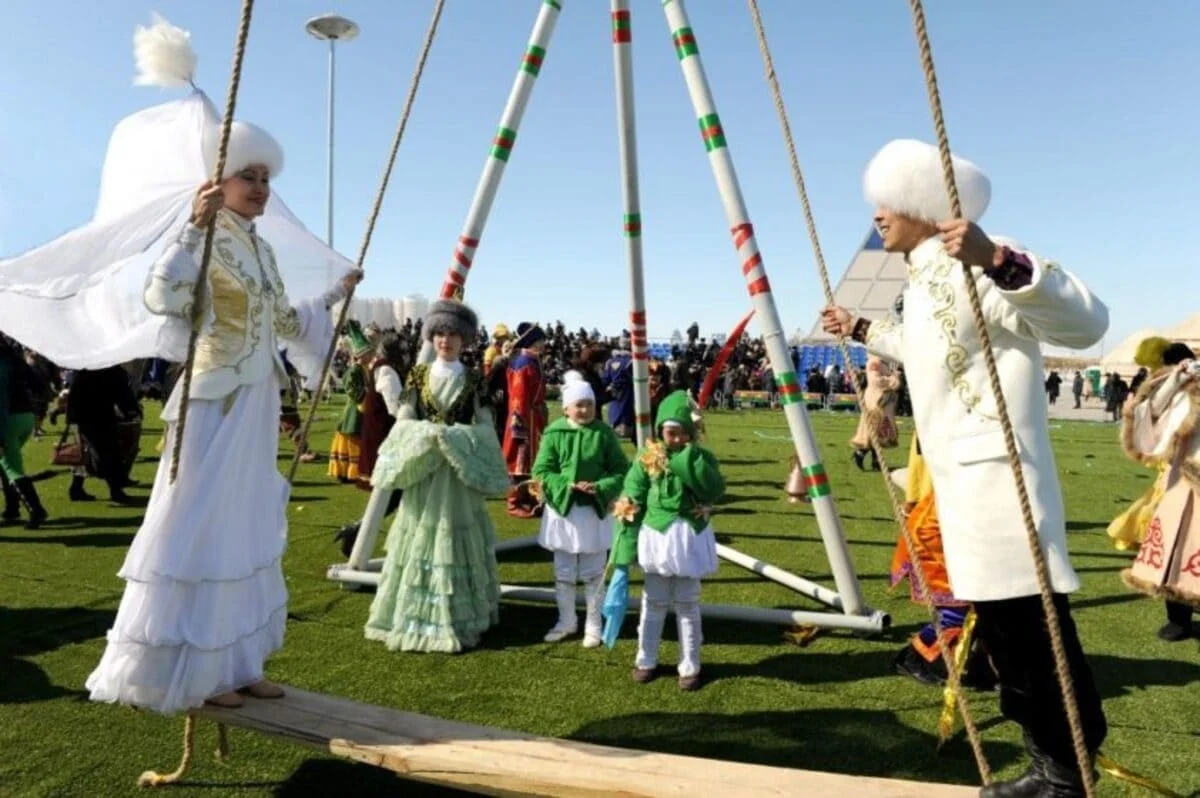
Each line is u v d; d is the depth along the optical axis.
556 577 4.64
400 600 4.37
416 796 2.90
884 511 8.45
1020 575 2.19
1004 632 2.26
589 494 4.53
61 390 15.05
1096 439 17.73
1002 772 3.08
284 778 3.00
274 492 2.93
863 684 3.90
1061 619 2.25
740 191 4.49
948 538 2.32
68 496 8.47
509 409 8.11
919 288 2.43
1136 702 3.72
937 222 2.46
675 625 4.83
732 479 10.55
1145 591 4.47
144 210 2.93
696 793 2.22
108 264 2.86
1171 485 4.51
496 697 3.73
